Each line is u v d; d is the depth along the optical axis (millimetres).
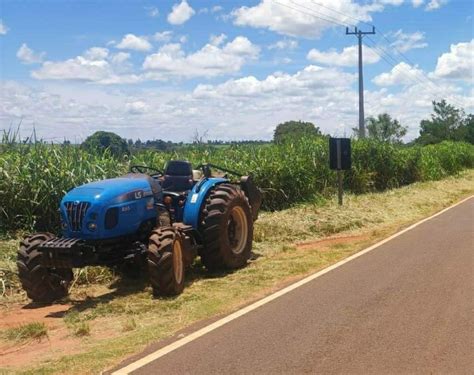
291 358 5184
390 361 5039
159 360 5230
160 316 6848
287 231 13141
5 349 5887
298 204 16547
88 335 6230
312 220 14305
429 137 69188
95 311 7125
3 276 8406
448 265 9234
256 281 8555
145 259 8047
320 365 4992
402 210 17953
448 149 36094
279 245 11852
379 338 5664
